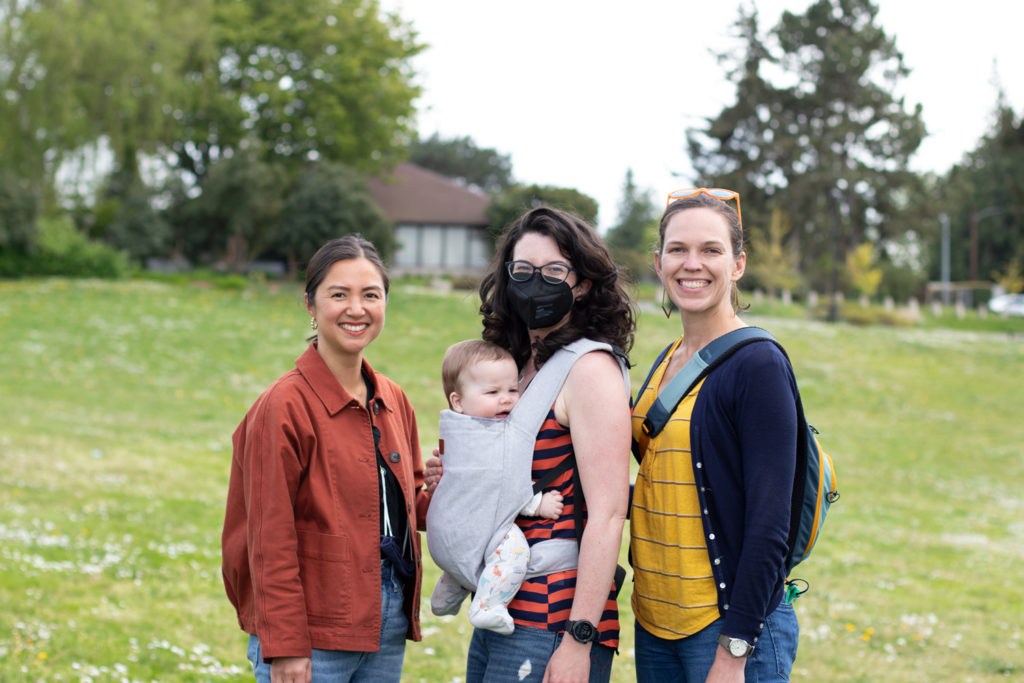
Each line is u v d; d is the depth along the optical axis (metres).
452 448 2.87
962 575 9.54
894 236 56.47
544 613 2.70
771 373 2.64
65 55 32.41
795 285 44.31
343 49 40.56
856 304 44.31
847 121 48.84
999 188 63.94
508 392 2.91
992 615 7.91
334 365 2.93
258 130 40.81
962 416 23.22
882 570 9.53
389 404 3.09
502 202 44.12
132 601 6.37
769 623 2.75
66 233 33.12
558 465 2.79
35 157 33.38
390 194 49.16
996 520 12.99
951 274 64.81
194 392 18.22
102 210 38.06
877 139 51.75
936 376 28.36
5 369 18.23
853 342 33.12
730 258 2.89
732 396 2.68
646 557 2.83
